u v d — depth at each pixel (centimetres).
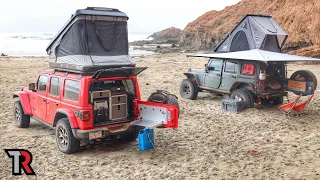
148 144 675
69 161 625
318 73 1869
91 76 639
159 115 660
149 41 8100
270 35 1227
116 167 598
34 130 827
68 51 686
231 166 597
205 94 1340
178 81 1670
